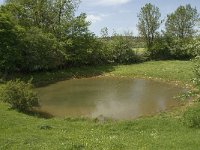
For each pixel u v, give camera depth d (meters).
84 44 67.94
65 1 68.56
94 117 30.11
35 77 54.66
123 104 35.75
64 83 52.94
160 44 83.69
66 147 16.89
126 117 29.92
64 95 42.06
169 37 84.88
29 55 53.47
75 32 68.25
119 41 74.69
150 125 24.03
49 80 55.00
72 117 29.16
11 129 21.97
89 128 23.77
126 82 52.12
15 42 50.56
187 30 88.50
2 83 46.06
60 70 62.28
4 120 24.42
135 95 40.78
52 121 25.78
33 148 17.17
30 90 30.56
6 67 49.69
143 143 17.77
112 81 53.84
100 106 35.09
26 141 18.66
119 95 41.12
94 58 69.81
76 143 17.50
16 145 17.92
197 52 23.89
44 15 67.50
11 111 28.19
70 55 65.00
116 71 63.28
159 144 17.45
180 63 71.00
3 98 30.64
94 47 70.00
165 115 28.98
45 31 65.50
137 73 59.12
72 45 66.31
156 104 34.91
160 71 58.41
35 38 54.19
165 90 43.38
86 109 33.78
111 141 18.20
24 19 63.12
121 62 74.19
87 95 41.78
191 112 24.91
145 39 86.44
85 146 17.09
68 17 69.00
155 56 83.88
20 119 25.25
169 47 83.25
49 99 39.41
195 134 19.64
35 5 66.31
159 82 50.47
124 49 74.44
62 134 20.59
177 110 30.89
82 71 62.97
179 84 47.34
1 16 49.53
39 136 19.95
